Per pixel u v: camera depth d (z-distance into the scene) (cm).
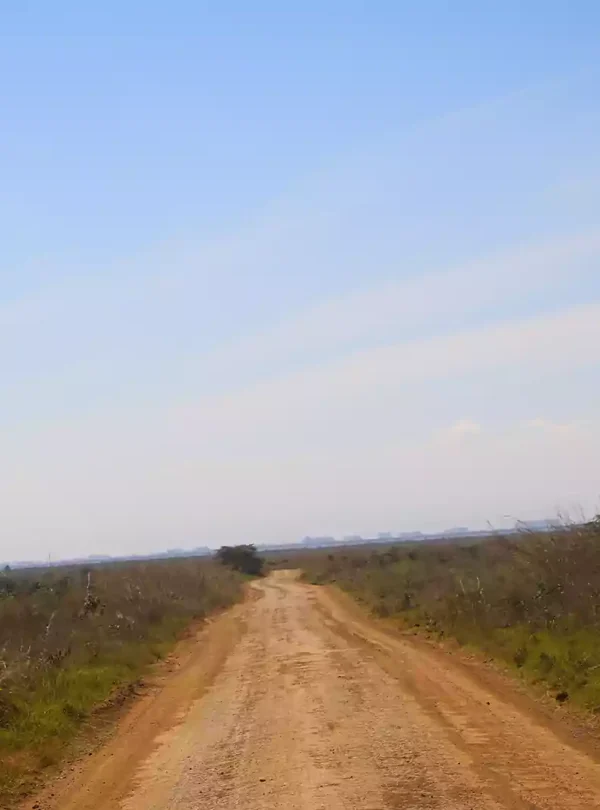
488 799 931
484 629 2195
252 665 2166
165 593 3962
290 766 1146
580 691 1409
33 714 1493
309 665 2075
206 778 1136
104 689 1847
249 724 1455
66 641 2284
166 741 1391
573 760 1061
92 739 1456
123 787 1137
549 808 887
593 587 1984
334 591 4906
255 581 7006
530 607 2145
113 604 3212
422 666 1927
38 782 1199
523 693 1512
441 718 1361
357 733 1304
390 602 3422
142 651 2409
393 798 960
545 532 2383
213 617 3781
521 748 1137
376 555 7069
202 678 2036
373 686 1717
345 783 1038
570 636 1788
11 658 1894
